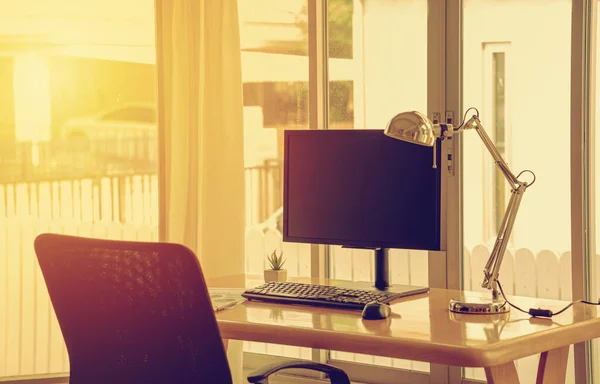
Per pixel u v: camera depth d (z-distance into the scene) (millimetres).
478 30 3400
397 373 3582
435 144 2254
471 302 2176
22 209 4188
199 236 3635
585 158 3061
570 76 3047
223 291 2537
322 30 3715
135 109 4289
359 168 2504
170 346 1721
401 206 2420
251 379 1878
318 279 2814
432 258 3455
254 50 4082
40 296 4168
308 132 2605
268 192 4105
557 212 3309
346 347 1904
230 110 3600
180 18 3602
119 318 1751
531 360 3455
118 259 1688
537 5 3283
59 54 4215
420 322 2029
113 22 4258
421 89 3525
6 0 4164
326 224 2566
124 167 4273
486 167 3428
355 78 3699
